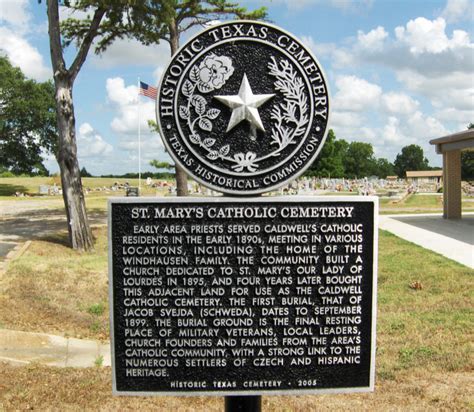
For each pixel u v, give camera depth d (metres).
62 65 14.11
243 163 3.25
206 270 3.30
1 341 7.30
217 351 3.31
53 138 44.03
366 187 45.88
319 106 3.23
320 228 3.30
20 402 4.67
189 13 18.33
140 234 3.28
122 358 3.30
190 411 4.45
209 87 3.21
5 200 36.72
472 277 10.28
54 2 13.74
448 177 21.75
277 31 3.21
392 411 4.41
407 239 15.91
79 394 4.91
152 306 3.30
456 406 4.49
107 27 15.22
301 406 4.59
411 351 6.16
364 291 3.33
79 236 14.65
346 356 3.34
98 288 10.22
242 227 3.29
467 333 6.89
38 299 9.35
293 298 3.31
